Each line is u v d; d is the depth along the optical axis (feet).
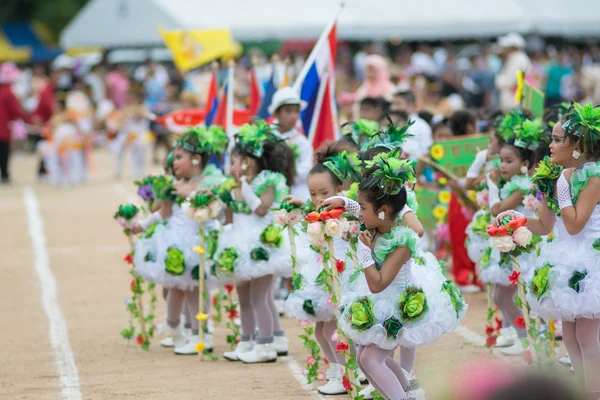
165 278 57.67
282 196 56.03
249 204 55.93
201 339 57.16
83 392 50.75
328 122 75.87
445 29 200.03
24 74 244.83
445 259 80.07
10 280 85.81
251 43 223.71
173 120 82.74
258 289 56.24
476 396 19.39
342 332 44.45
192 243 57.88
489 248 55.26
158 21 203.00
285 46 233.14
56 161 159.43
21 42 319.68
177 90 189.06
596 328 43.11
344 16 199.93
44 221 121.19
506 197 55.77
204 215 55.11
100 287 81.97
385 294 41.60
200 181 58.90
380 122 80.48
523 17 197.98
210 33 95.14
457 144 74.64
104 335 65.05
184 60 95.30
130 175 174.09
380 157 42.29
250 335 57.88
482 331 62.80
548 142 54.54
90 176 174.50
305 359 57.16
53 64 283.38
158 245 58.29
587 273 42.57
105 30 207.82
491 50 194.59
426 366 53.11
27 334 65.62
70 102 162.09
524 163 55.47
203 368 55.57
